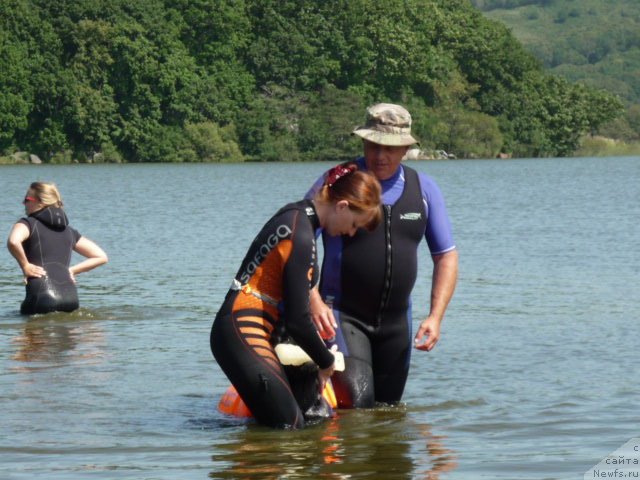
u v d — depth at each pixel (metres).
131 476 7.39
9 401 9.66
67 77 110.81
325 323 8.77
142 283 18.23
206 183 66.56
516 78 145.25
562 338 12.84
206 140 118.12
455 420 8.99
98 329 13.64
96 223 33.00
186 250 24.28
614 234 28.03
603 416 9.08
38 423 8.91
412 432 8.58
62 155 112.81
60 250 15.12
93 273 19.73
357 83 131.00
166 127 118.12
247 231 29.59
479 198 48.31
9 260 21.81
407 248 9.38
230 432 8.62
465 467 7.58
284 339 8.88
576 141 150.12
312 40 128.12
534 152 144.62
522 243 25.84
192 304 15.79
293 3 128.75
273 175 81.06
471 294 16.78
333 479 7.30
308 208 8.54
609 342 12.56
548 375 10.77
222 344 8.70
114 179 73.50
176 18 120.75
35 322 14.23
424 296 16.31
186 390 10.16
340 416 9.12
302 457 7.86
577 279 18.73
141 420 9.02
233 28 124.50
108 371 10.98
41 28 111.50
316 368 8.88
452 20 142.62
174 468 7.60
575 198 47.28
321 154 124.38
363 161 9.44
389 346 9.51
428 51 133.75
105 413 9.26
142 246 25.34
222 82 122.44
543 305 15.55
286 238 8.44
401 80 133.12
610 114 152.38
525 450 8.04
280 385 8.65
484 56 140.88
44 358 11.70
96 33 112.81
